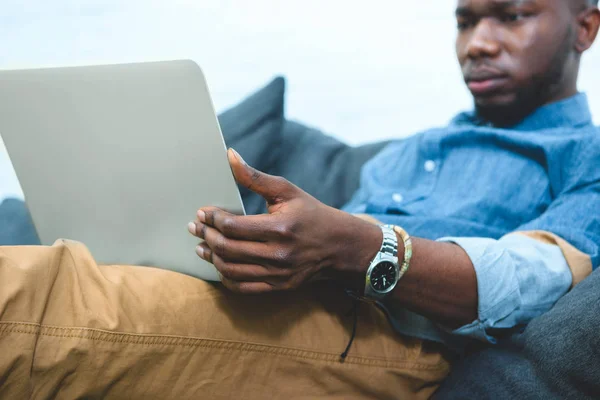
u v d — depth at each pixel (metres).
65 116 0.88
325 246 0.83
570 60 1.24
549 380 0.85
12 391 0.76
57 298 0.78
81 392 0.79
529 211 1.13
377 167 1.36
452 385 0.94
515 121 1.28
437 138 1.26
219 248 0.80
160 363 0.82
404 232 0.90
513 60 1.20
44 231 1.01
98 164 0.89
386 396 0.95
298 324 0.89
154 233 0.90
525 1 1.19
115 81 0.81
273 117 1.53
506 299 0.93
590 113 1.27
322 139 1.67
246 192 1.45
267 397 0.88
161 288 0.83
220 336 0.85
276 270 0.81
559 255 1.00
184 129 0.80
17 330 0.75
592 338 0.82
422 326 0.99
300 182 1.57
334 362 0.91
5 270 0.75
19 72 0.88
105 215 0.93
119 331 0.79
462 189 1.20
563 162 1.13
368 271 0.87
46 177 0.96
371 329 0.95
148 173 0.86
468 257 0.94
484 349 0.96
